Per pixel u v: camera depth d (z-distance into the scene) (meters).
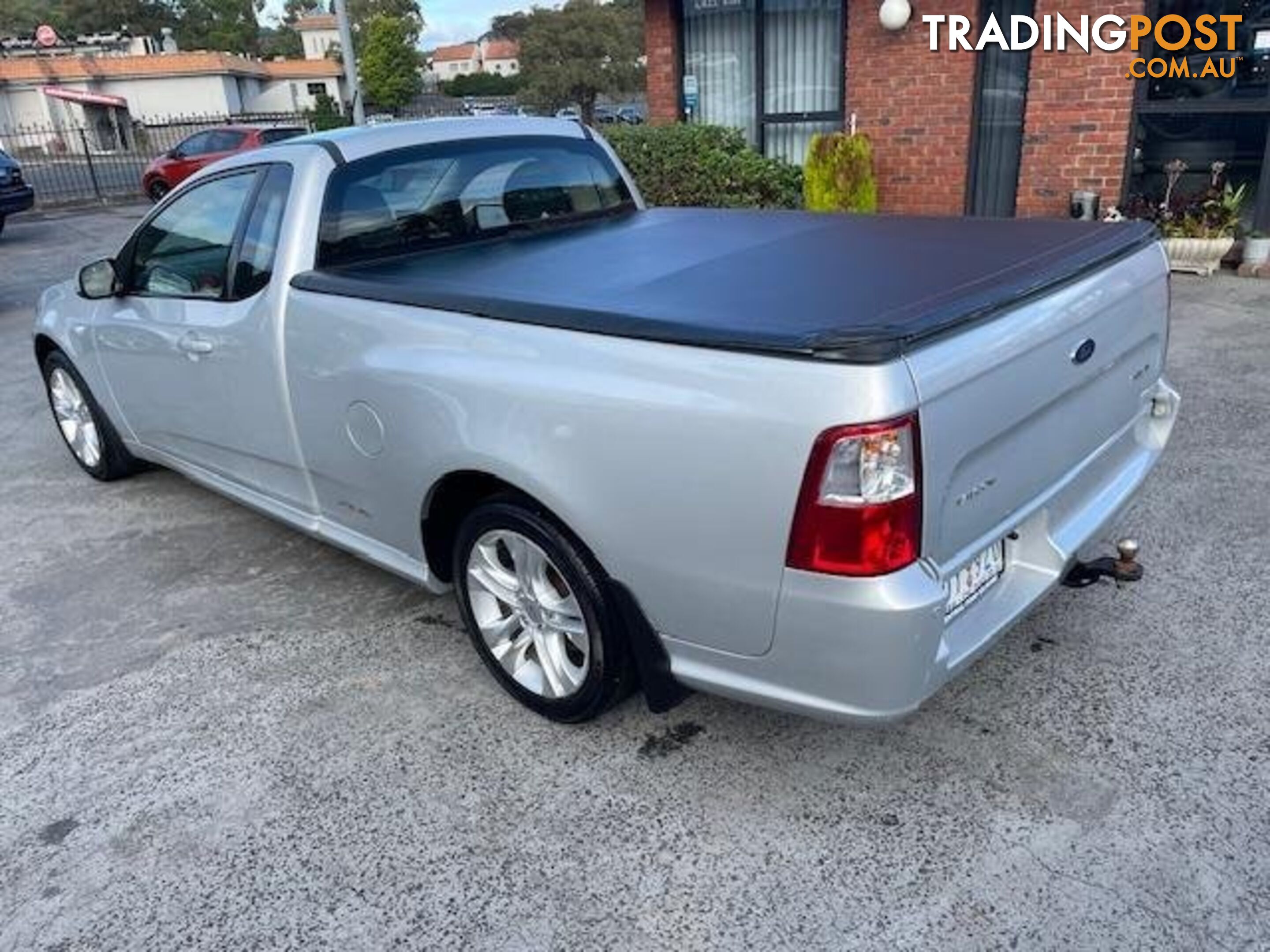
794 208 9.74
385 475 3.07
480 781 2.74
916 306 2.23
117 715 3.13
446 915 2.31
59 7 86.81
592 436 2.39
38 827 2.66
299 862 2.49
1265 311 6.87
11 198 15.89
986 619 2.49
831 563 2.08
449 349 2.74
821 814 2.53
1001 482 2.38
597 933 2.23
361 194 3.46
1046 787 2.57
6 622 3.75
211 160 20.27
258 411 3.54
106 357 4.41
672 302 2.47
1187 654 3.09
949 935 2.17
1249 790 2.52
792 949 2.16
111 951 2.27
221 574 4.04
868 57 9.19
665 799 2.62
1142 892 2.24
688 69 10.59
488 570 2.96
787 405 2.05
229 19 93.25
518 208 3.97
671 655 2.52
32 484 5.18
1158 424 3.22
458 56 115.25
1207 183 8.14
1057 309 2.45
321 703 3.13
